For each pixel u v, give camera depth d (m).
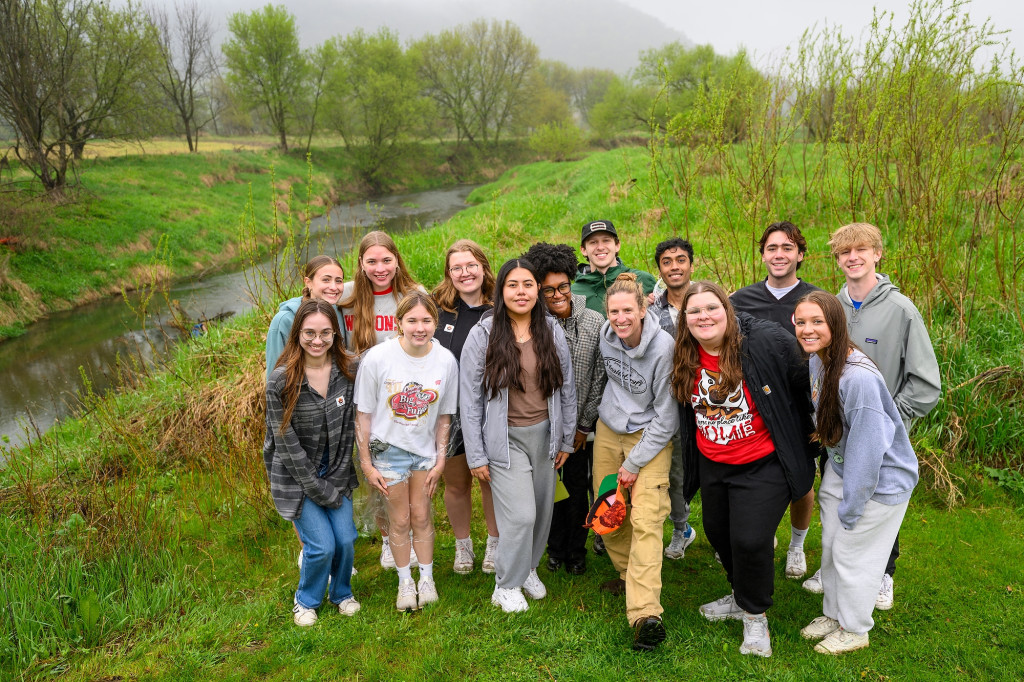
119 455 5.50
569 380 3.18
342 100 44.59
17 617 3.14
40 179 19.78
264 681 2.84
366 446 3.21
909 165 5.09
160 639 3.18
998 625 3.04
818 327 2.60
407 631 3.12
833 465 2.83
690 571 3.65
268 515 4.40
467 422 3.17
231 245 21.12
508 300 3.02
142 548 3.83
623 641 2.96
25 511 4.50
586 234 4.00
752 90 5.45
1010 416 4.50
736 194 5.90
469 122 60.88
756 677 2.71
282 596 3.51
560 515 3.62
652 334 2.96
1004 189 5.32
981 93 4.70
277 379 2.98
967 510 4.14
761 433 2.77
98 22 22.44
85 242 17.62
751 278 6.16
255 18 40.72
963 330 4.86
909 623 3.10
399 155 46.72
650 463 3.03
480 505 4.60
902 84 4.81
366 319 3.64
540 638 3.00
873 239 3.10
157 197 23.08
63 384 10.03
